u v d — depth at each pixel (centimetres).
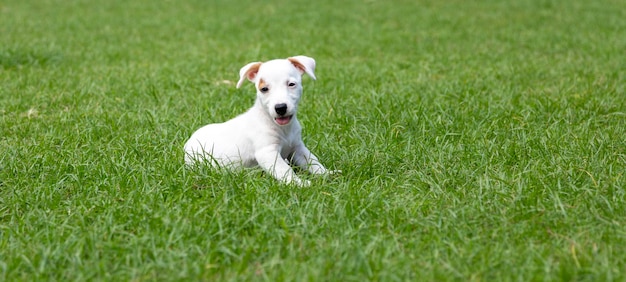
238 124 663
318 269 448
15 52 1252
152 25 1770
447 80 1060
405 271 450
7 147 735
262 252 484
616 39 1422
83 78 1105
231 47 1449
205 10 2062
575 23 1672
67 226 524
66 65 1221
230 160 653
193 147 677
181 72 1156
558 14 1830
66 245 491
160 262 468
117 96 984
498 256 466
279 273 450
